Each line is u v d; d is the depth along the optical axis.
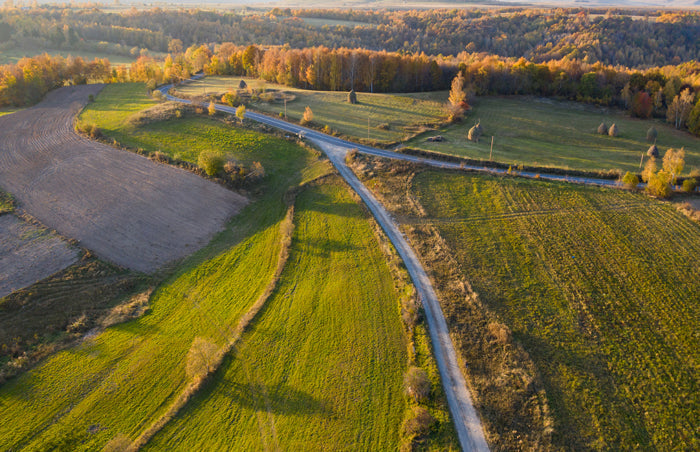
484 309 43.94
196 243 56.09
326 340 40.84
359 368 37.78
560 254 52.47
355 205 63.12
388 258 51.84
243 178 68.12
